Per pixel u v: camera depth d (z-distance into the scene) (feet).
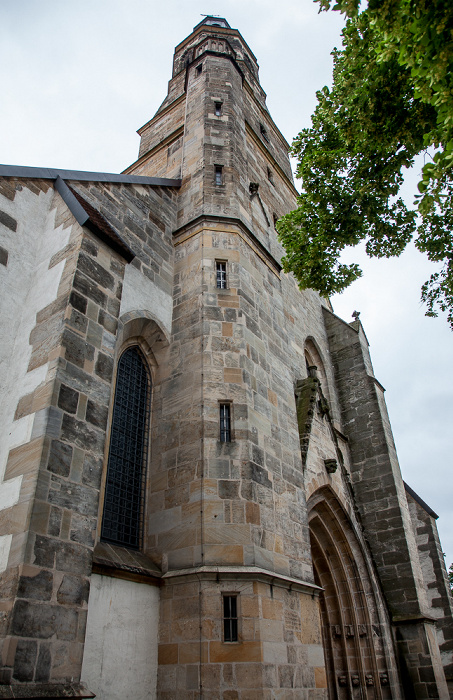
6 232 34.78
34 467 25.55
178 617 33.04
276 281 58.08
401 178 41.19
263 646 31.94
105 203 46.21
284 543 39.50
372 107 36.94
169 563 35.63
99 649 29.53
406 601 63.41
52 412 27.27
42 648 22.22
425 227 43.60
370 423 78.23
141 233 49.44
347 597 57.52
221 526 35.55
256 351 47.03
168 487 38.86
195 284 48.67
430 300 47.32
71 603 24.29
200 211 54.13
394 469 74.74
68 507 26.04
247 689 30.22
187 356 44.37
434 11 22.80
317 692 35.40
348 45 37.14
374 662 54.65
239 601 32.99
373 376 85.97
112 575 32.17
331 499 57.52
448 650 80.38
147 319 45.06
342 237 44.65
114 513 36.70
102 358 31.81
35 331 31.63
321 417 60.34
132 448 40.60
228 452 38.83
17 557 23.27
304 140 45.65
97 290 33.45
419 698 56.70
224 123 64.44
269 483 40.75
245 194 59.47
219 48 76.33
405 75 35.42
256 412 42.88
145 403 43.88
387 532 69.15
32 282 35.14
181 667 31.40
